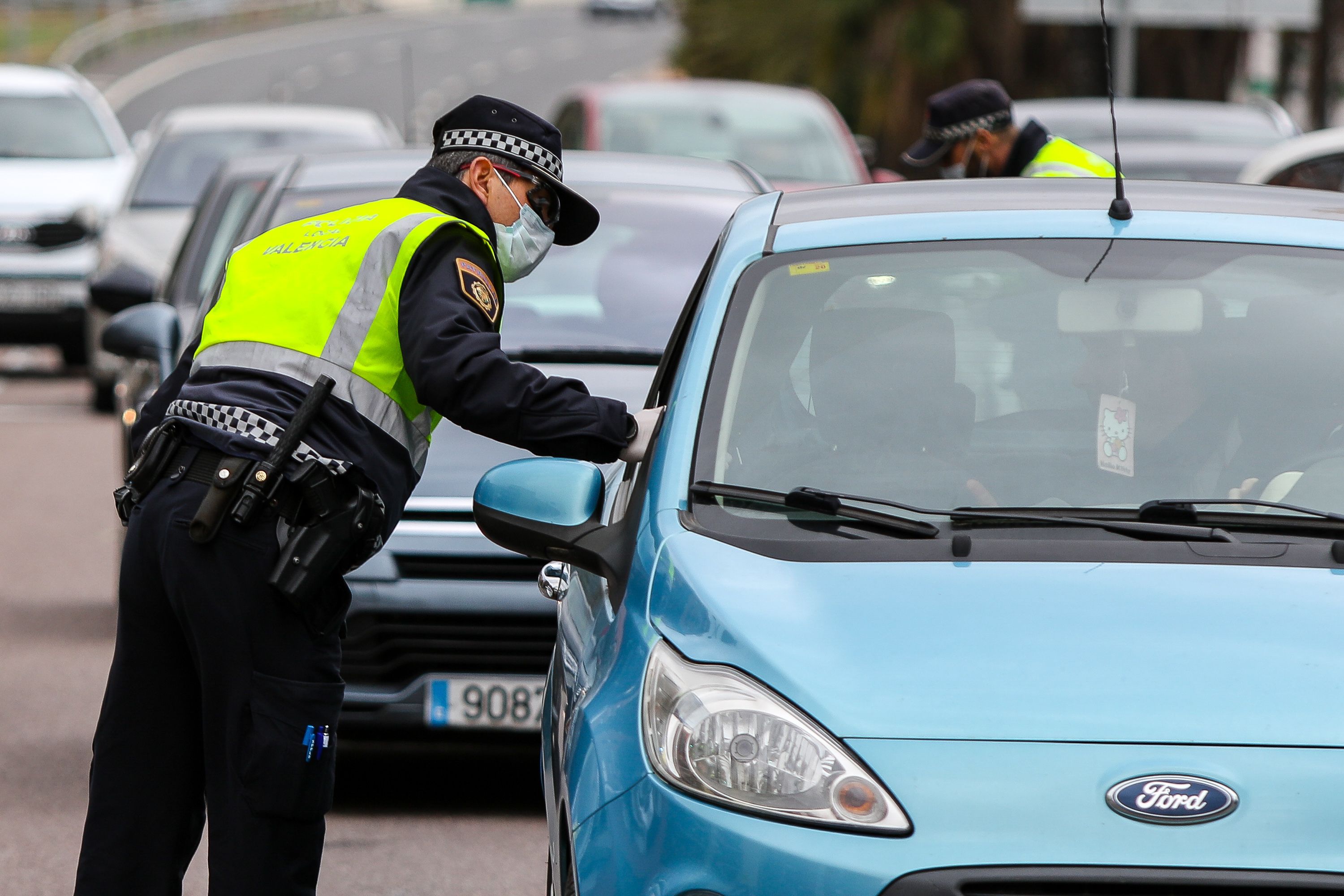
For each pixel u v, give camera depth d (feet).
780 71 355.56
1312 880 33.12
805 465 42.29
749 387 43.80
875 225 47.98
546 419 43.11
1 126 207.00
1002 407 43.39
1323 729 34.71
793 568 38.93
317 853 44.91
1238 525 40.37
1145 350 44.32
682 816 35.17
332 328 44.65
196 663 44.39
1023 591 37.76
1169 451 42.45
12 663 91.35
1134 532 39.99
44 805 69.62
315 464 43.39
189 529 43.39
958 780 34.35
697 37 388.98
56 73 220.23
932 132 93.09
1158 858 33.40
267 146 172.76
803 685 35.76
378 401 44.55
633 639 39.01
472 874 61.98
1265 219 48.21
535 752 78.95
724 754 35.35
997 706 35.17
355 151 87.35
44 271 194.70
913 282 45.88
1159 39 334.65
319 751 43.93
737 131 150.41
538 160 47.88
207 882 62.95
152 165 170.40
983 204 49.24
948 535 40.01
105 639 96.78
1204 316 44.93
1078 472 42.04
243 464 43.39
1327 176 106.52
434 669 65.26
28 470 152.25
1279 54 312.71
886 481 41.86
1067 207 48.67
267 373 44.45
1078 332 44.68
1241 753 34.42
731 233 49.44
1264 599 37.58
